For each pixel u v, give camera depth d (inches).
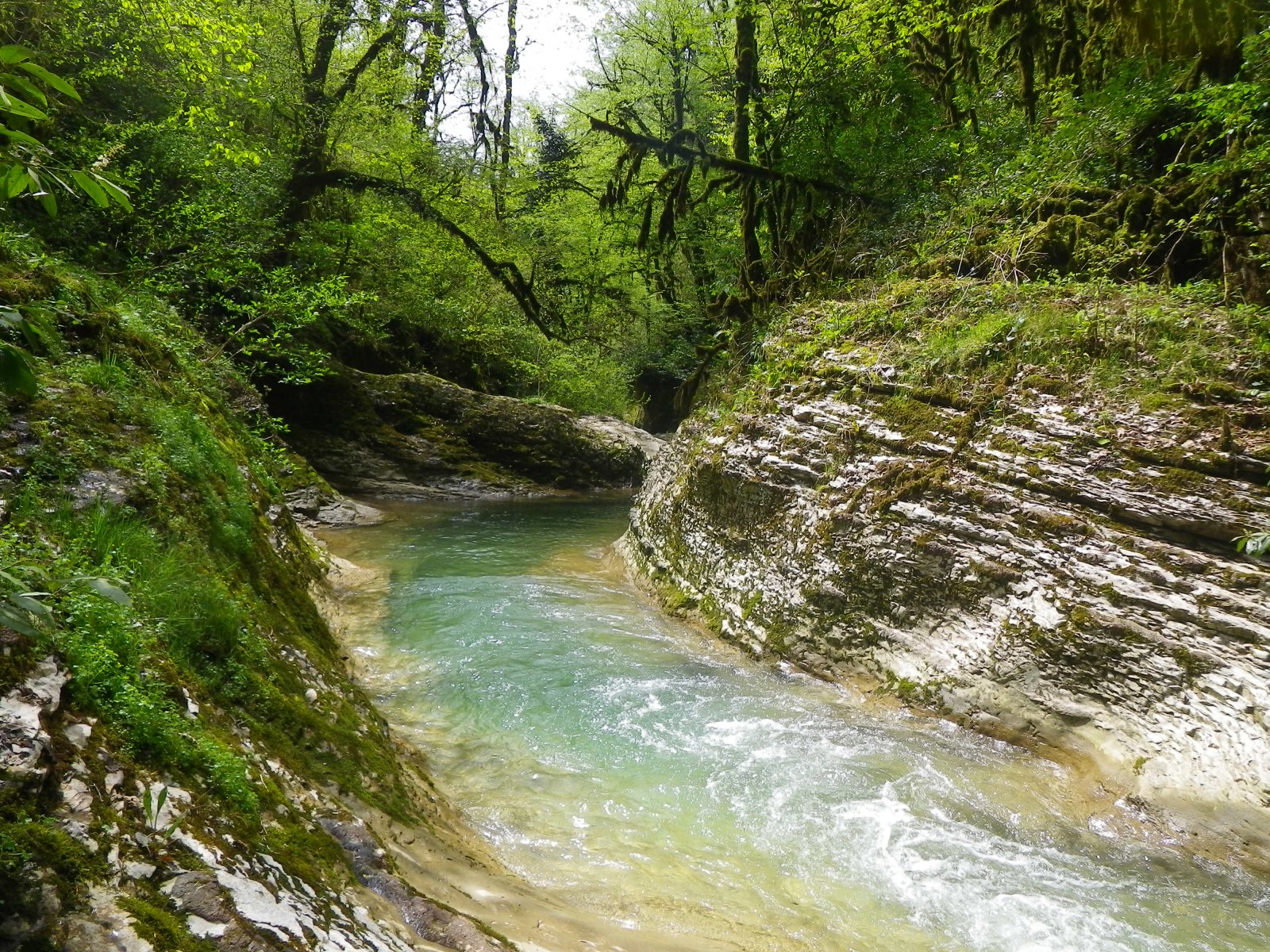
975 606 249.6
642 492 518.9
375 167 780.6
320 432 745.0
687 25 685.9
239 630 172.1
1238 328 250.1
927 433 286.8
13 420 175.3
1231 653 192.9
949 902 161.5
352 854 129.1
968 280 347.6
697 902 157.4
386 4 709.9
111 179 59.6
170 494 197.6
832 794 202.7
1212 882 169.5
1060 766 216.1
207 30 483.8
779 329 441.1
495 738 230.5
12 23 451.8
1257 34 314.2
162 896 88.9
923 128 503.8
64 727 99.7
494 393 1005.8
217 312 580.4
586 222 1008.2
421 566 454.6
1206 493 211.5
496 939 121.2
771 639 307.1
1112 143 369.1
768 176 524.4
